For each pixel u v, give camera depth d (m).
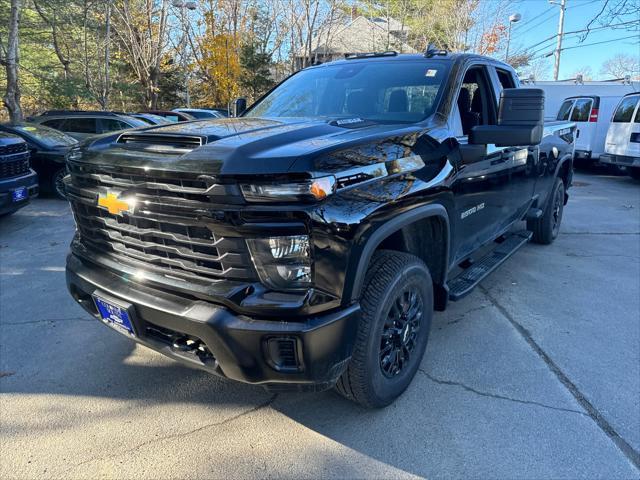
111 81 23.11
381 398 2.60
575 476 2.25
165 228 2.19
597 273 5.00
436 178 2.67
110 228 2.47
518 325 3.78
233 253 2.00
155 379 3.01
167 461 2.32
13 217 7.35
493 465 2.31
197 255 2.11
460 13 32.19
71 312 3.94
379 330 2.41
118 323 2.49
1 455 2.35
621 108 10.89
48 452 2.37
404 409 2.72
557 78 31.09
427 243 2.96
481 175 3.38
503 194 3.96
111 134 2.72
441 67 3.36
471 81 3.57
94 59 23.31
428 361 3.23
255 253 1.97
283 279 1.99
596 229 6.91
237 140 2.19
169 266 2.25
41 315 3.88
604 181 11.67
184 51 24.58
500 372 3.10
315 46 30.34
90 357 3.26
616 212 8.08
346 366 2.21
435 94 3.16
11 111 14.77
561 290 4.53
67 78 20.00
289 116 3.34
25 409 2.70
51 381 2.97
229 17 26.66
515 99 2.72
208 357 2.21
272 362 2.06
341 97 3.43
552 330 3.70
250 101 28.20
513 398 2.83
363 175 2.17
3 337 3.51
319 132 2.40
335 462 2.32
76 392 2.87
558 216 6.09
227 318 2.02
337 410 2.71
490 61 3.90
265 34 30.27
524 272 5.02
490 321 3.85
